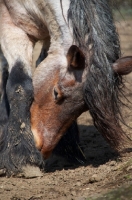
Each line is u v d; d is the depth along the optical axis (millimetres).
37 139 16531
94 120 15953
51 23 16688
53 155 18750
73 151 18438
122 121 16250
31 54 17625
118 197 13312
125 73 15734
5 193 14734
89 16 15781
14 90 16688
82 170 16641
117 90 16031
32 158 16375
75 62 15672
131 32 40000
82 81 15820
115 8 17828
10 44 17406
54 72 16344
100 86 15500
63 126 16594
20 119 16500
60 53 16406
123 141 16391
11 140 16516
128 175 14828
